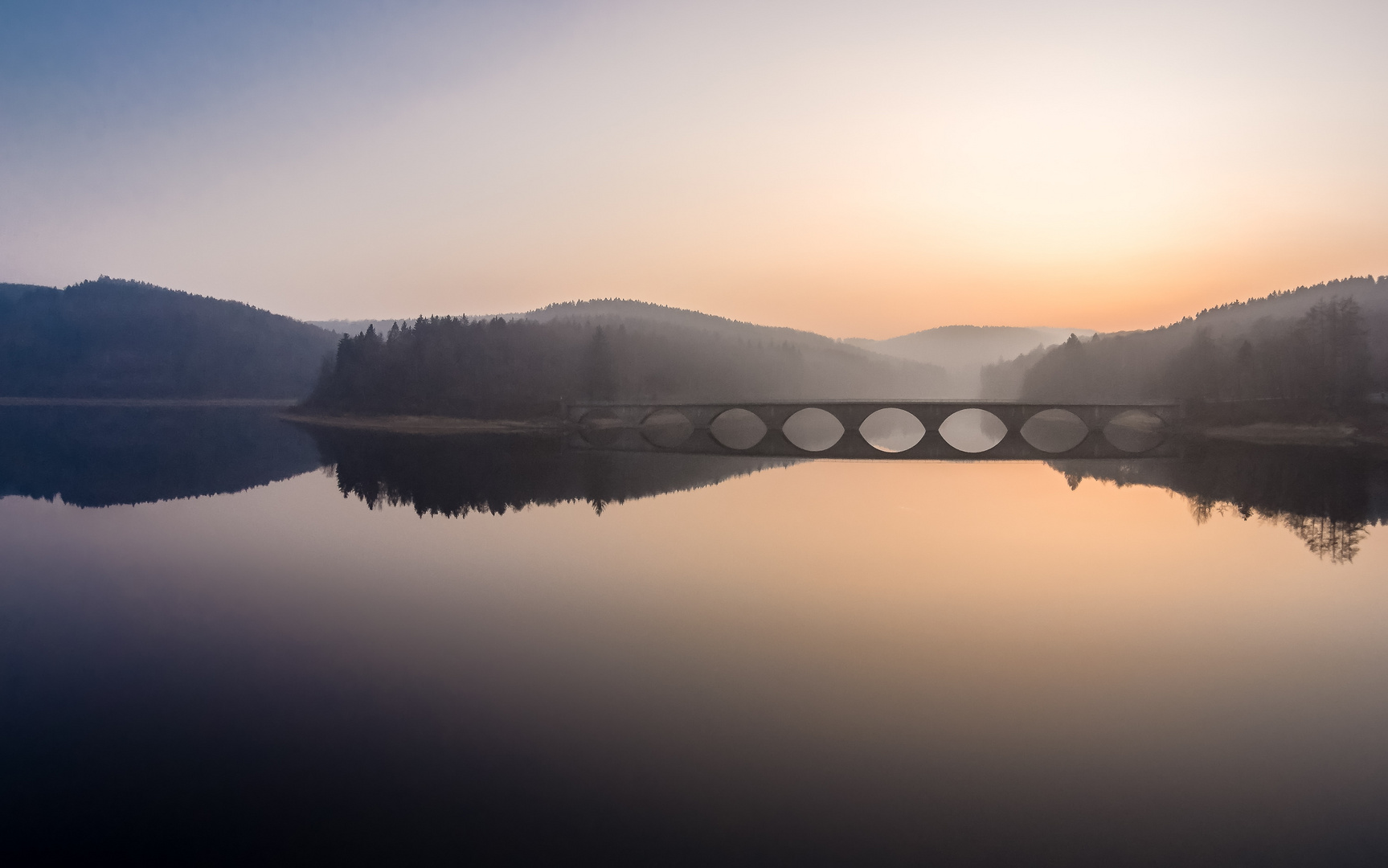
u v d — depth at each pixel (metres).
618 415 166.38
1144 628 34.12
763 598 37.91
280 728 23.89
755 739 23.36
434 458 104.56
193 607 36.22
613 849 18.14
